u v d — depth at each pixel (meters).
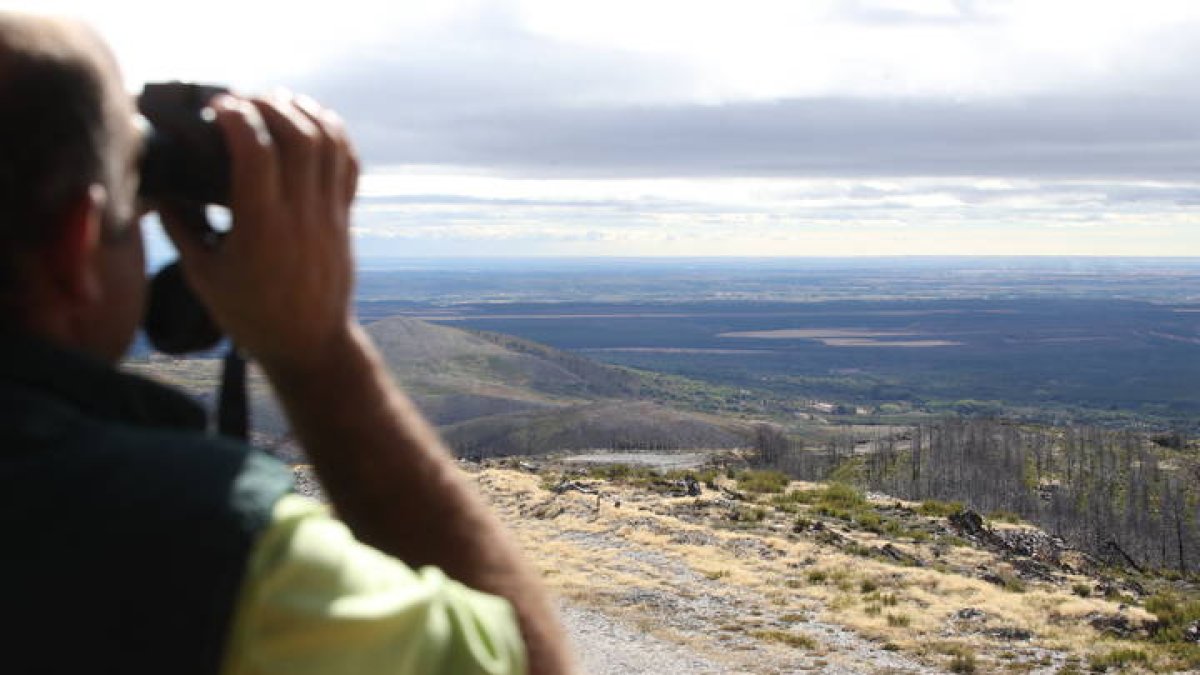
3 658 1.31
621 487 48.28
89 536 1.35
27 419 1.41
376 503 1.84
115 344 1.64
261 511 1.43
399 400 1.94
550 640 1.83
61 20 1.53
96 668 1.33
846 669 21.08
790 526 38.44
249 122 1.63
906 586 29.14
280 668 1.38
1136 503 147.38
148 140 1.61
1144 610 27.55
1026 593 29.44
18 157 1.41
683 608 25.44
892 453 172.50
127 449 1.43
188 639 1.34
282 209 1.67
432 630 1.54
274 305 1.70
